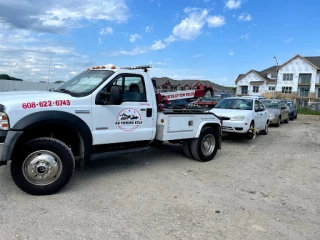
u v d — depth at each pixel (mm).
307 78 60594
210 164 6703
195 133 6590
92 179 5164
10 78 23891
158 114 5922
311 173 6309
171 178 5453
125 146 5504
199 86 7879
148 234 3348
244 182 5465
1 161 3930
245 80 69375
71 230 3340
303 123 19453
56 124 4367
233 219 3834
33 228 3334
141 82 5559
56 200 4148
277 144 10023
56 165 4328
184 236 3346
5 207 3832
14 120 4012
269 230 3590
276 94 62219
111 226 3486
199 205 4234
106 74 5145
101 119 4895
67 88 5152
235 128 9805
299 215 4078
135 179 5281
